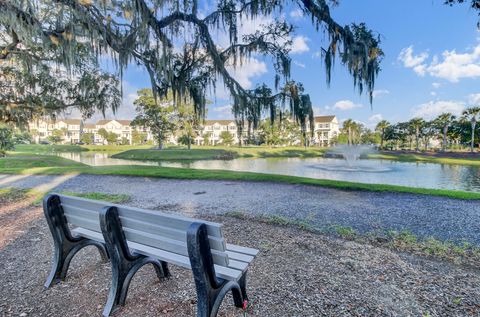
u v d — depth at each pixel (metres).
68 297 1.88
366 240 3.16
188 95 5.53
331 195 6.12
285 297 1.88
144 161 24.47
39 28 3.71
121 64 4.15
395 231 3.47
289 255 2.66
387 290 2.00
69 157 27.36
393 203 5.31
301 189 6.89
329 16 3.91
